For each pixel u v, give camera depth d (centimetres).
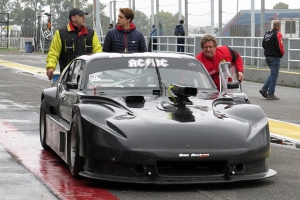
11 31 7881
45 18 6300
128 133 680
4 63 3631
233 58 976
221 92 852
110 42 1150
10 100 1677
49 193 675
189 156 668
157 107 750
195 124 701
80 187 702
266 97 1772
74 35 1133
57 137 841
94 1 4128
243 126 716
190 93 735
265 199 655
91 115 710
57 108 905
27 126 1206
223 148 679
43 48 5569
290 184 729
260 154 699
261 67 2573
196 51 3000
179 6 3297
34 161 862
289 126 1253
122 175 676
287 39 2375
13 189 693
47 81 2325
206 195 670
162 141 674
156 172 670
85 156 694
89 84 819
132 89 815
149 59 862
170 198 655
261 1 2550
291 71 2334
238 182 737
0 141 1034
